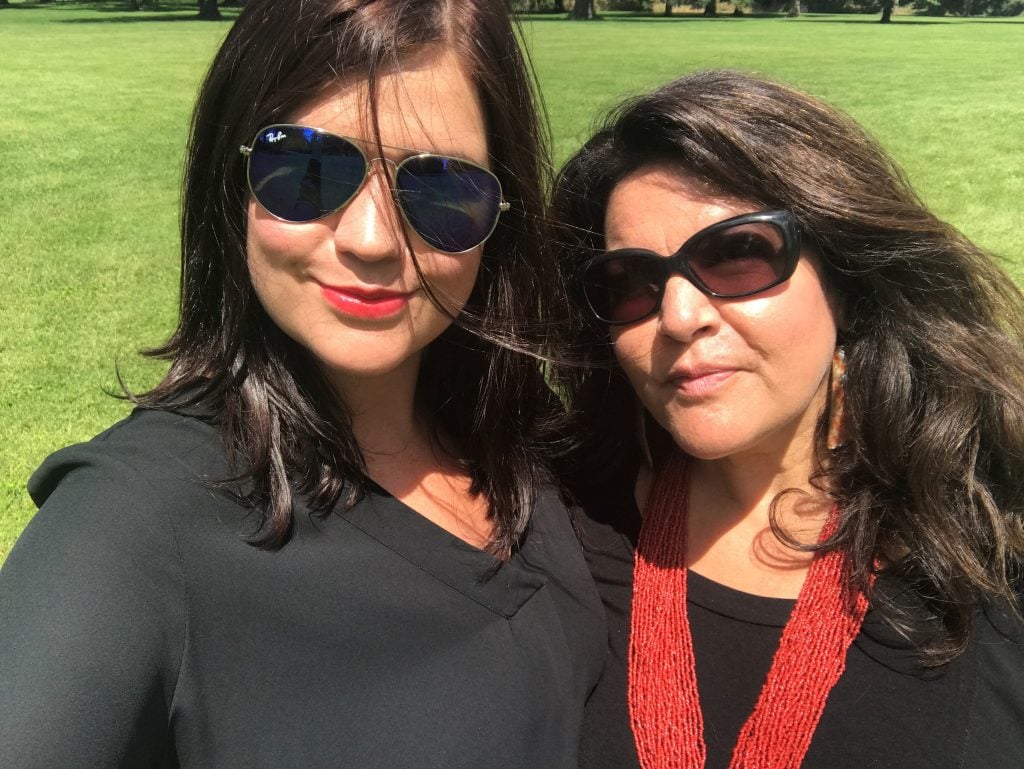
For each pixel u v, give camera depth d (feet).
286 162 1.31
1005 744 1.54
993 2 68.80
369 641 1.38
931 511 1.63
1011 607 1.62
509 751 1.42
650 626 1.73
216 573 1.28
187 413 1.40
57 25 37.29
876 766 1.53
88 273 6.78
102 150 11.32
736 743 1.62
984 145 11.44
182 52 24.75
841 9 68.49
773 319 1.55
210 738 1.26
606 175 1.69
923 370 1.75
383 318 1.37
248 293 1.42
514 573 1.61
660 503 1.84
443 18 1.34
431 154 1.35
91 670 1.11
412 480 1.66
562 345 1.83
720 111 1.56
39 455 4.25
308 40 1.29
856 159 1.65
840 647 1.59
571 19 47.16
